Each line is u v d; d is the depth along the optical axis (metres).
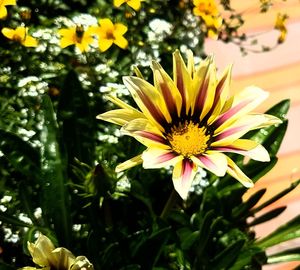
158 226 0.37
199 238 0.38
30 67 0.48
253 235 0.47
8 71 0.48
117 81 0.50
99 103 0.47
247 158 0.58
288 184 0.61
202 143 0.31
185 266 0.40
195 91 0.32
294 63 0.70
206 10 0.51
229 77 0.31
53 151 0.37
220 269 0.38
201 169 0.46
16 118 0.46
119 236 0.38
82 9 0.55
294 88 0.68
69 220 0.37
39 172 0.40
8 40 0.51
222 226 0.42
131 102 0.47
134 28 0.54
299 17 0.74
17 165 0.39
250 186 0.30
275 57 0.70
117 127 0.47
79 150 0.40
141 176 0.43
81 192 0.39
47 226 0.39
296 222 0.41
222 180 0.42
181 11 0.56
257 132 0.41
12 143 0.39
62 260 0.32
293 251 0.42
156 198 0.46
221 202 0.42
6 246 0.44
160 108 0.31
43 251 0.32
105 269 0.37
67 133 0.40
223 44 0.69
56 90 0.47
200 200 0.46
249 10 0.73
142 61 0.51
